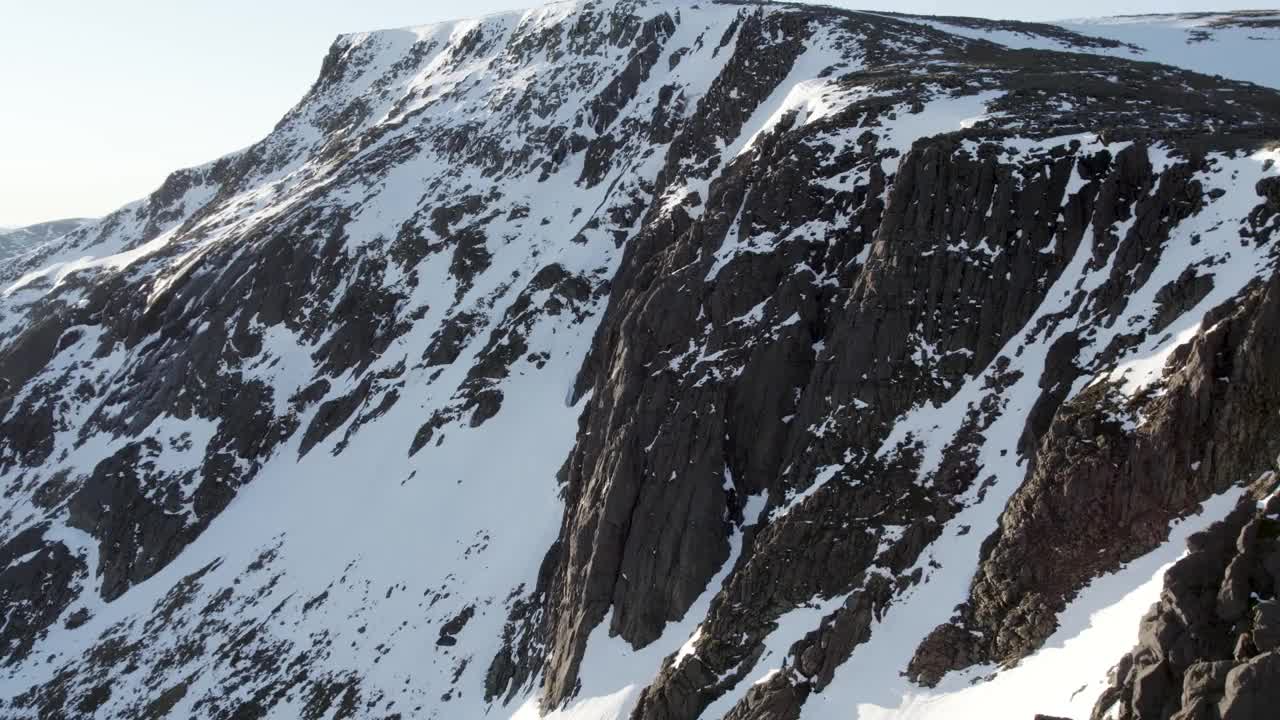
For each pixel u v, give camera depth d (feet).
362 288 337.93
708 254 204.44
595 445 197.36
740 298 186.19
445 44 545.03
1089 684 102.06
